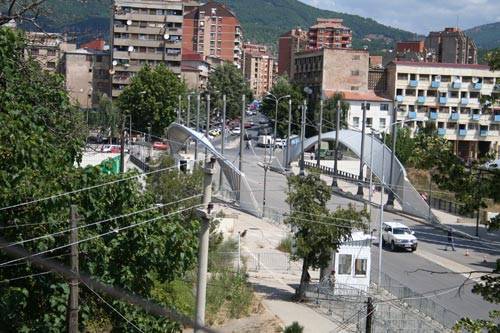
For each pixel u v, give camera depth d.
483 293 16.45
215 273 38.06
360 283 42.50
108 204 20.45
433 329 34.00
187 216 38.34
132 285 20.36
